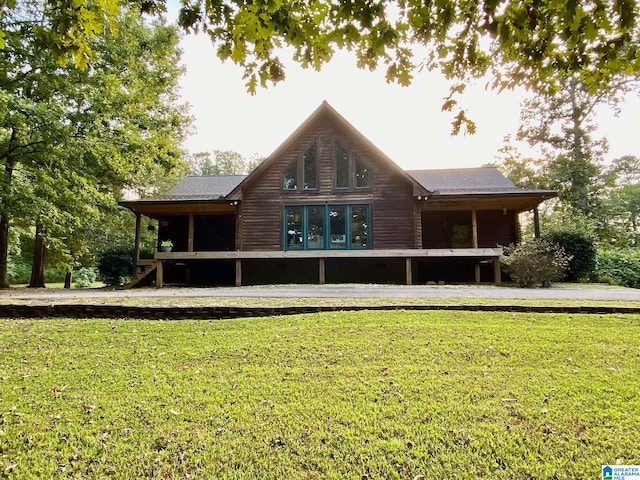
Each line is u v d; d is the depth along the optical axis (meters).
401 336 5.64
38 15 11.16
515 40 2.59
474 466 2.71
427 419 3.37
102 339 5.92
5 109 10.42
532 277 11.73
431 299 8.26
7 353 5.30
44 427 3.31
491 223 16.52
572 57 2.82
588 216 22.53
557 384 4.04
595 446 2.93
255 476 2.64
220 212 16.25
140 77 16.98
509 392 3.87
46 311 7.46
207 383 4.23
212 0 2.65
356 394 3.88
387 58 2.89
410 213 14.63
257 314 7.26
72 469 2.74
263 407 3.64
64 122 11.91
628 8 2.24
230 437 3.13
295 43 2.66
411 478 2.60
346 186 14.93
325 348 5.21
